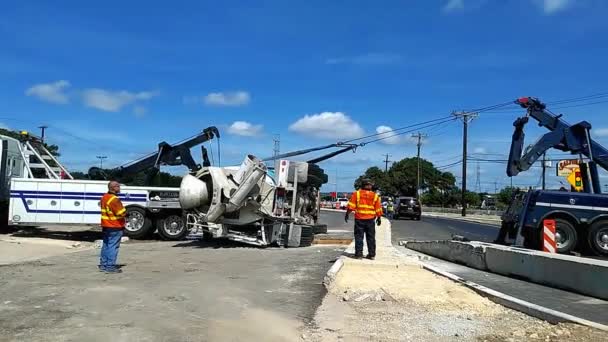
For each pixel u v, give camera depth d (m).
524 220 18.44
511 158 20.59
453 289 9.73
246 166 17.41
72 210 20.47
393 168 107.56
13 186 20.34
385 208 59.50
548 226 17.23
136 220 20.62
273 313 8.03
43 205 20.42
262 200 18.02
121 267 12.55
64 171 23.67
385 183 104.50
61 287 9.70
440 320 7.68
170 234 20.47
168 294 9.16
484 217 59.94
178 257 14.83
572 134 20.64
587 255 18.11
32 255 15.20
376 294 9.17
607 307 9.33
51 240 19.61
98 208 20.58
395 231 30.91
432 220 48.75
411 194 105.44
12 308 7.96
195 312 7.90
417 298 8.98
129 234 20.55
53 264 13.01
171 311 7.92
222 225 18.09
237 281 10.73
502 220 19.89
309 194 21.44
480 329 7.18
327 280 10.43
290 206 18.80
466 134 61.81
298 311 8.22
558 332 6.87
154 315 7.64
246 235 18.36
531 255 12.30
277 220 18.23
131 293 9.20
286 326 7.31
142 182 24.55
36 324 7.04
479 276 13.20
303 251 17.00
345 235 23.25
